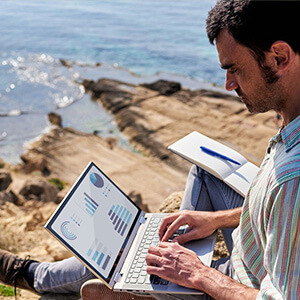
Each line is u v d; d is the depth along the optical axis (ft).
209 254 6.97
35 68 231.50
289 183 4.30
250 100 4.86
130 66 248.11
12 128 142.00
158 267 6.16
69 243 6.55
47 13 447.42
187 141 8.49
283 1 4.16
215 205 7.76
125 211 7.85
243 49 4.56
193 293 5.90
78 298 8.43
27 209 27.20
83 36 333.62
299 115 4.62
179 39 332.80
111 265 6.82
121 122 140.56
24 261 8.25
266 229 4.69
